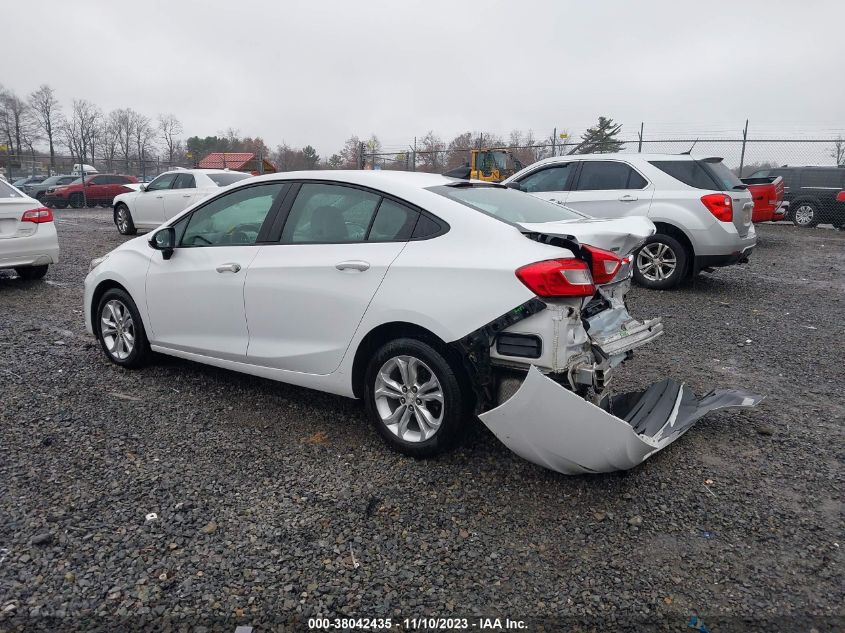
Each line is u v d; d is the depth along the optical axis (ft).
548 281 9.87
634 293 27.07
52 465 11.39
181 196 42.98
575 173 29.17
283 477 11.14
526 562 8.86
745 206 26.96
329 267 12.10
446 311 10.57
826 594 8.19
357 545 9.21
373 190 12.21
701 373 16.79
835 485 10.93
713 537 9.43
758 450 12.25
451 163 101.65
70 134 197.47
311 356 12.54
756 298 26.32
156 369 16.76
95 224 57.67
